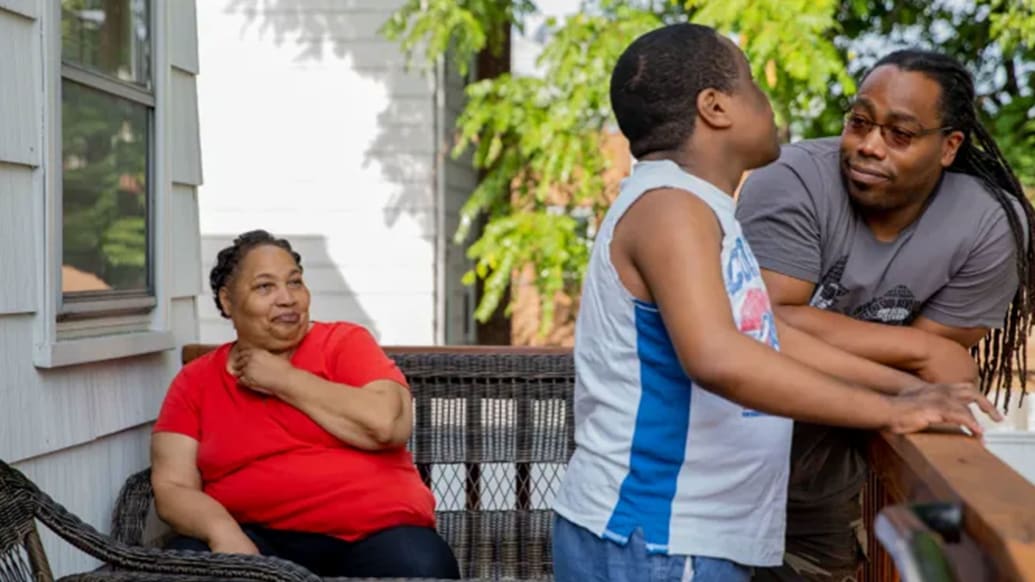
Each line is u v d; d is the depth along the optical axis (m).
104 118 3.37
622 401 1.93
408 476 3.23
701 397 1.88
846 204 2.34
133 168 3.56
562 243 7.55
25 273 2.93
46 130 2.97
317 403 3.13
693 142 1.94
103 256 3.37
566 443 3.78
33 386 2.97
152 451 3.24
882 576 2.63
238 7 7.61
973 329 2.44
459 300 8.69
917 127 2.18
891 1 8.31
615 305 1.92
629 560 1.90
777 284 2.35
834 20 7.55
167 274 3.69
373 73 7.61
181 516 3.07
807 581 2.58
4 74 2.85
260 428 3.16
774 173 2.37
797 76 6.73
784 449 1.99
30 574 2.69
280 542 3.16
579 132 7.55
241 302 3.19
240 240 3.27
